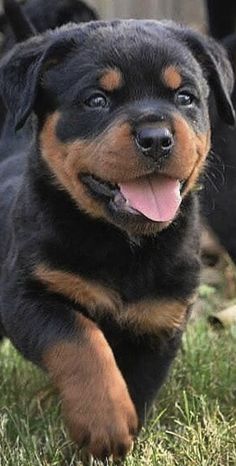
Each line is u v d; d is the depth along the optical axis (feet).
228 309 3.86
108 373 2.46
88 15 3.87
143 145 2.42
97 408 2.43
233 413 3.00
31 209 2.65
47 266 2.59
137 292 2.64
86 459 2.62
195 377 3.22
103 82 2.52
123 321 2.66
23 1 3.91
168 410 3.04
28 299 2.58
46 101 2.65
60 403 2.74
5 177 3.02
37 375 3.28
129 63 2.52
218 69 2.77
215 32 4.11
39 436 2.85
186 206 2.68
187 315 2.73
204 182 3.54
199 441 2.69
